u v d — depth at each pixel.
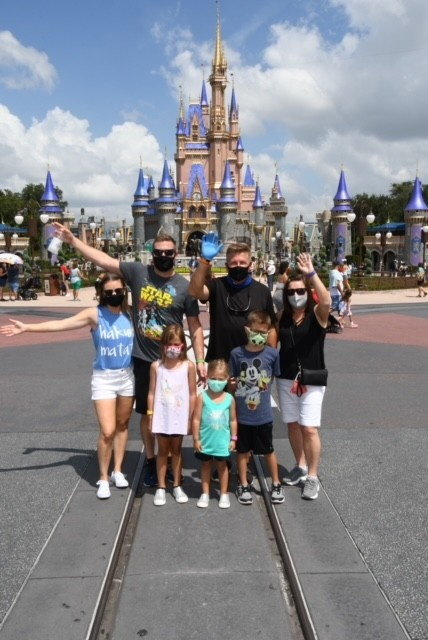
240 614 3.35
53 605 3.38
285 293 5.03
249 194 106.94
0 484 5.23
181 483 5.29
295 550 4.02
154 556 3.99
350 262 69.69
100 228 105.44
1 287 28.47
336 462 5.80
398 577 3.70
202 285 5.02
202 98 103.94
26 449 6.23
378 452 6.09
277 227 111.62
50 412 7.76
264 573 3.79
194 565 3.88
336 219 71.94
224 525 4.49
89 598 3.44
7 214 99.38
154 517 4.63
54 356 12.32
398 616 3.30
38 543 4.14
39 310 22.69
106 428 4.95
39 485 5.20
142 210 99.62
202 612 3.37
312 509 4.71
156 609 3.39
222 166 100.06
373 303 27.84
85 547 4.04
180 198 99.31
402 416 7.50
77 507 4.71
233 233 88.44
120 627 3.23
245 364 4.84
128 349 5.07
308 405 4.91
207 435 4.76
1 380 9.82
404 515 4.60
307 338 4.98
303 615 3.30
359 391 8.93
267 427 4.84
